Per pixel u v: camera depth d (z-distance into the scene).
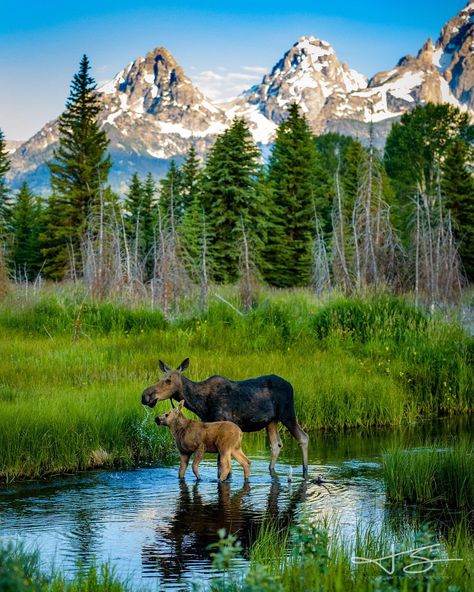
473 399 23.06
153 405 15.30
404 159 94.25
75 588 8.77
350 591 8.23
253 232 62.59
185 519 12.05
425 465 13.55
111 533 11.35
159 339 26.97
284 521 11.95
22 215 77.19
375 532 11.18
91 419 16.19
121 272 35.31
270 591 7.34
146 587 9.32
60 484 14.16
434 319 28.42
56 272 65.94
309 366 23.58
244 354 25.66
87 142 68.50
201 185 65.19
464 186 66.38
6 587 6.97
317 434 19.30
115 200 56.00
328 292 38.38
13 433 14.99
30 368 22.39
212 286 42.38
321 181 76.94
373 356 25.73
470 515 12.32
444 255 36.12
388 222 38.88
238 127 63.69
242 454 14.52
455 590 7.58
